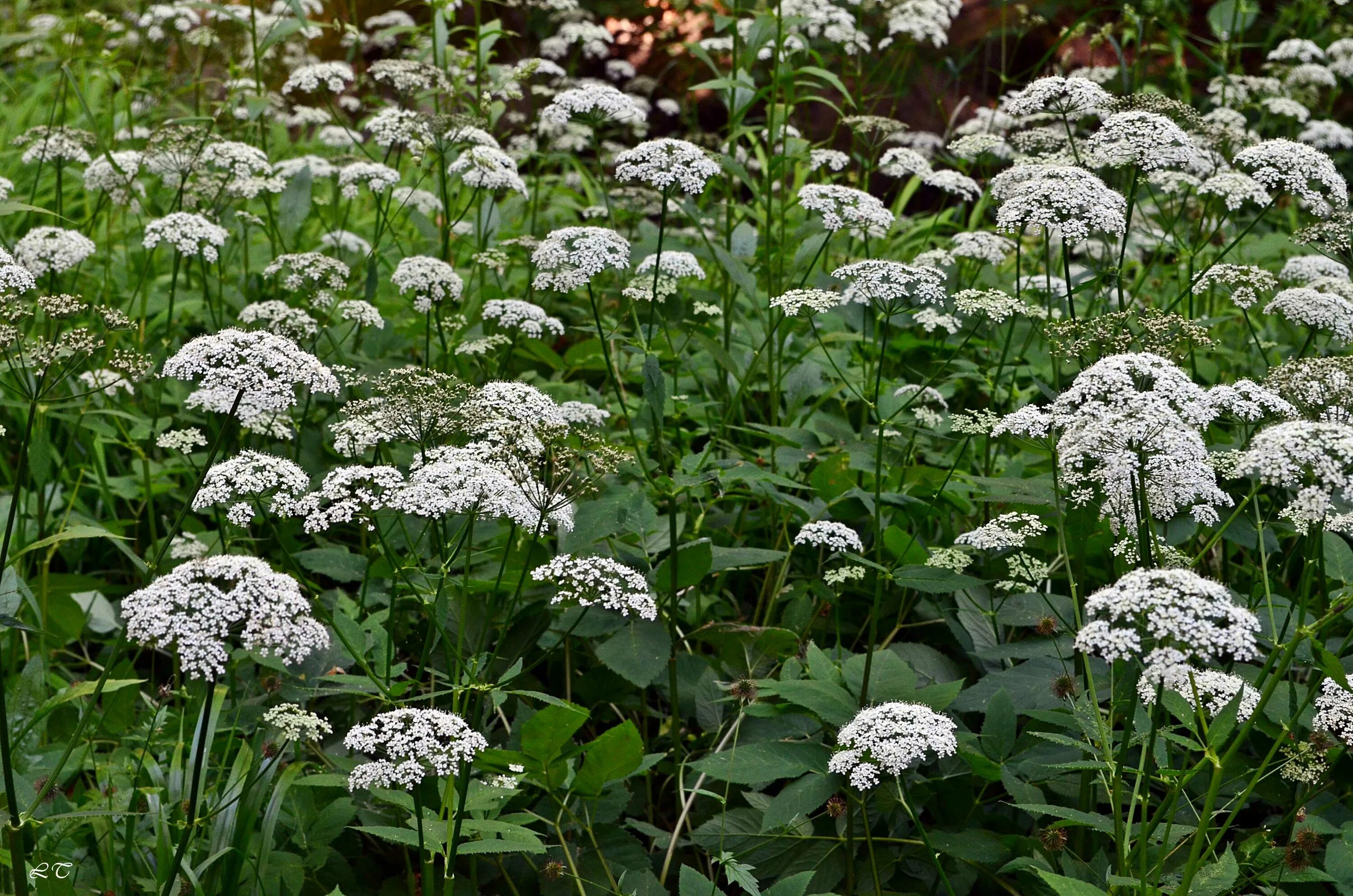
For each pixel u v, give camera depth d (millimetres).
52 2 10227
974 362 5691
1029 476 4512
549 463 3529
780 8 5578
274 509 3100
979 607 3963
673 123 9969
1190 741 2713
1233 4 7863
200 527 4648
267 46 5969
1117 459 2898
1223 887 2598
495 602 3820
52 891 2711
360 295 6012
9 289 3754
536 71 5957
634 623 3688
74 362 3295
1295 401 3279
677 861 3611
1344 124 9375
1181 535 3836
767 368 5242
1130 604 2434
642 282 4707
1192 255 4734
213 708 3541
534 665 3609
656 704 4164
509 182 5262
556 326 4707
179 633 2463
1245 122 6320
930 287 4105
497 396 3531
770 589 4477
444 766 2506
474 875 3186
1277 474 2557
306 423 4836
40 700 3473
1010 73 9320
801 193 4605
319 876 3295
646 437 4844
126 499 4797
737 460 4547
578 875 3248
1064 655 3670
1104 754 2895
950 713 3596
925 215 7996
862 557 3762
